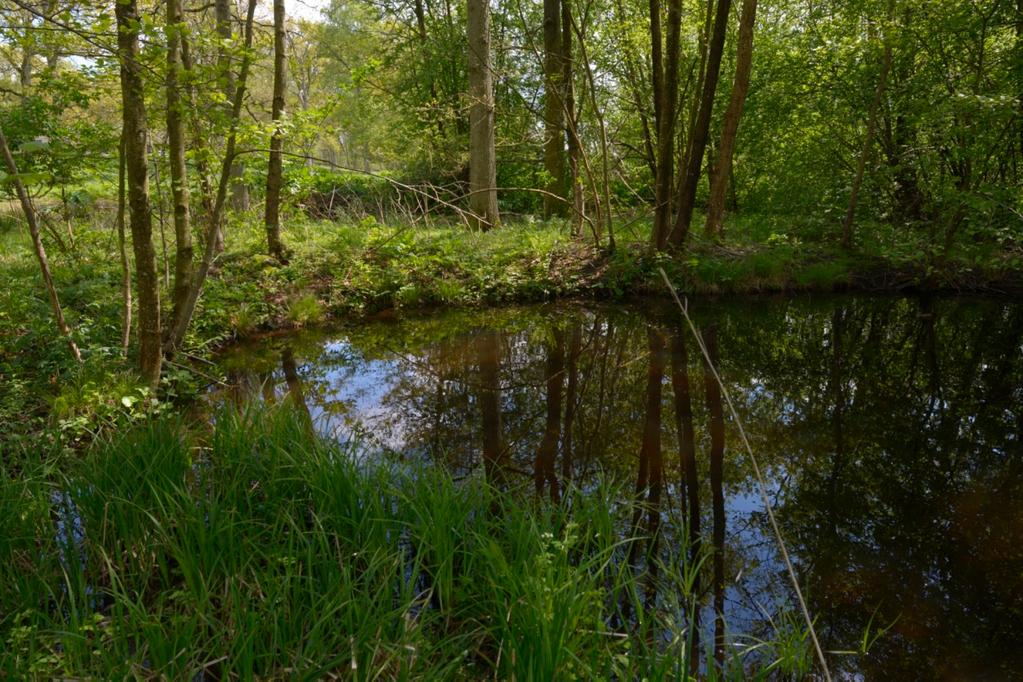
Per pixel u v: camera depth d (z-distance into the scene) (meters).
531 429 5.92
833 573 3.80
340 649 2.69
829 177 13.72
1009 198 9.71
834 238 12.16
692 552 3.95
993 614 3.44
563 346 8.32
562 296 10.38
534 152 16.33
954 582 3.72
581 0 12.53
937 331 9.05
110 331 6.78
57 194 8.82
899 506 4.60
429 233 11.33
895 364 7.79
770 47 14.00
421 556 3.17
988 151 9.82
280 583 3.00
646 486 4.84
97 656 2.67
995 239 10.80
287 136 6.10
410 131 18.45
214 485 3.93
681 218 10.66
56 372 5.59
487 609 2.98
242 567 3.02
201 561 3.19
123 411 5.06
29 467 3.97
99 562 3.36
